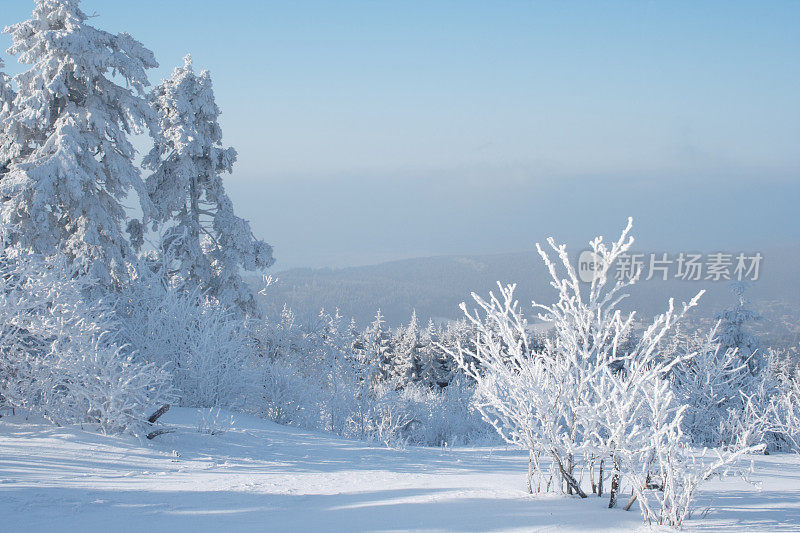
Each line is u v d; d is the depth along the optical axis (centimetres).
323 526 356
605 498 459
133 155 1678
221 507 425
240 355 1339
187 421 966
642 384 432
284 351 2370
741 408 1366
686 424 1385
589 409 439
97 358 754
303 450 859
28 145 1648
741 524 371
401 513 391
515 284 493
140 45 1719
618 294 468
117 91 1675
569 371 472
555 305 483
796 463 998
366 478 621
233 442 837
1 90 1608
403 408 1808
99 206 1619
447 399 2044
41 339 798
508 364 502
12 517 370
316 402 1474
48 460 585
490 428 1702
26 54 1551
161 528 358
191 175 2114
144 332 1323
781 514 403
